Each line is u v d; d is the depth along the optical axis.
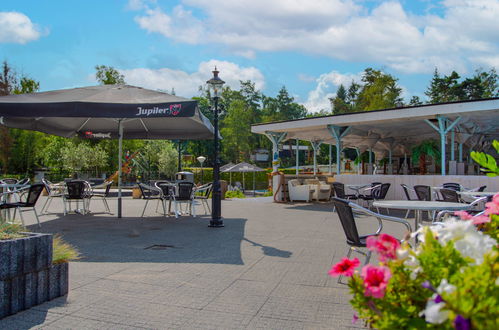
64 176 30.39
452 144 13.88
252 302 3.46
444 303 1.21
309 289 3.85
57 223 8.66
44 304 3.36
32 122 9.77
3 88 33.28
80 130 11.69
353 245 3.75
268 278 4.24
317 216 10.52
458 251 1.45
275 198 15.78
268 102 82.69
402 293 1.48
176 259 5.16
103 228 7.99
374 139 19.16
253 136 70.81
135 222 8.97
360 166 25.06
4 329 2.82
